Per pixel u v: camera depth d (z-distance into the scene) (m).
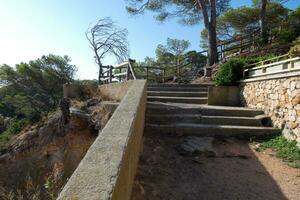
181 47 39.31
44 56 28.83
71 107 8.84
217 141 6.02
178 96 9.61
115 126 2.96
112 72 10.39
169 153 5.24
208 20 18.42
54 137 8.93
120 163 2.10
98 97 9.30
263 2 18.56
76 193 1.68
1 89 30.55
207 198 3.75
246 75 8.94
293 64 5.95
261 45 17.31
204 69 16.03
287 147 5.60
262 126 6.73
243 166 4.89
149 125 6.26
